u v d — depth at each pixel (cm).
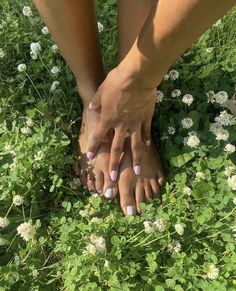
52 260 42
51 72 49
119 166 44
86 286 39
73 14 39
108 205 43
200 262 41
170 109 48
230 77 49
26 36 51
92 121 44
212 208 42
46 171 43
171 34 33
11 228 43
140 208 42
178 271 39
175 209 42
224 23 54
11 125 48
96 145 44
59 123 46
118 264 39
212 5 31
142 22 40
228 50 52
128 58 37
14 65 51
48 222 44
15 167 42
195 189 42
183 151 44
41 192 44
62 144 43
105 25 53
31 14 52
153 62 36
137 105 40
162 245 40
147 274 39
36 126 45
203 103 47
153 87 39
